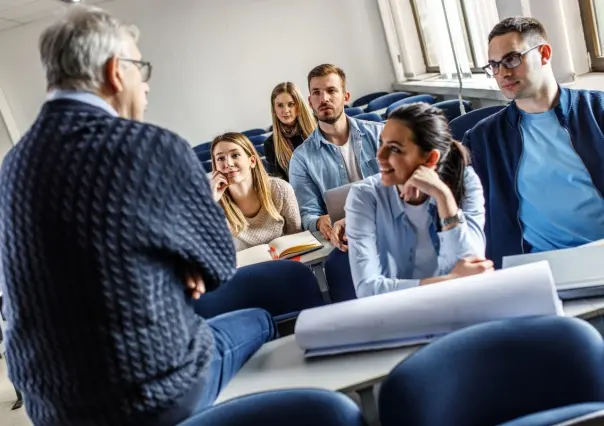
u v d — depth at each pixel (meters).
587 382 1.18
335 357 1.44
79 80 1.25
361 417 1.13
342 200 2.49
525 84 1.94
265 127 8.48
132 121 1.23
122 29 1.32
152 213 1.19
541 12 3.92
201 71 8.22
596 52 4.00
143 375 1.20
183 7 8.03
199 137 8.42
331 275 2.10
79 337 1.19
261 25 8.18
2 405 3.51
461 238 1.65
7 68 8.20
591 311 1.37
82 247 1.15
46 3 7.02
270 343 1.62
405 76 8.13
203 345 1.33
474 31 5.24
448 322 1.36
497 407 1.21
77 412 1.22
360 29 8.34
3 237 1.21
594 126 1.93
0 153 8.30
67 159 1.17
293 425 1.14
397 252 1.78
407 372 1.19
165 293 1.23
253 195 2.69
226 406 1.16
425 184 1.64
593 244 1.65
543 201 2.03
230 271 1.34
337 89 2.85
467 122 3.10
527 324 1.21
